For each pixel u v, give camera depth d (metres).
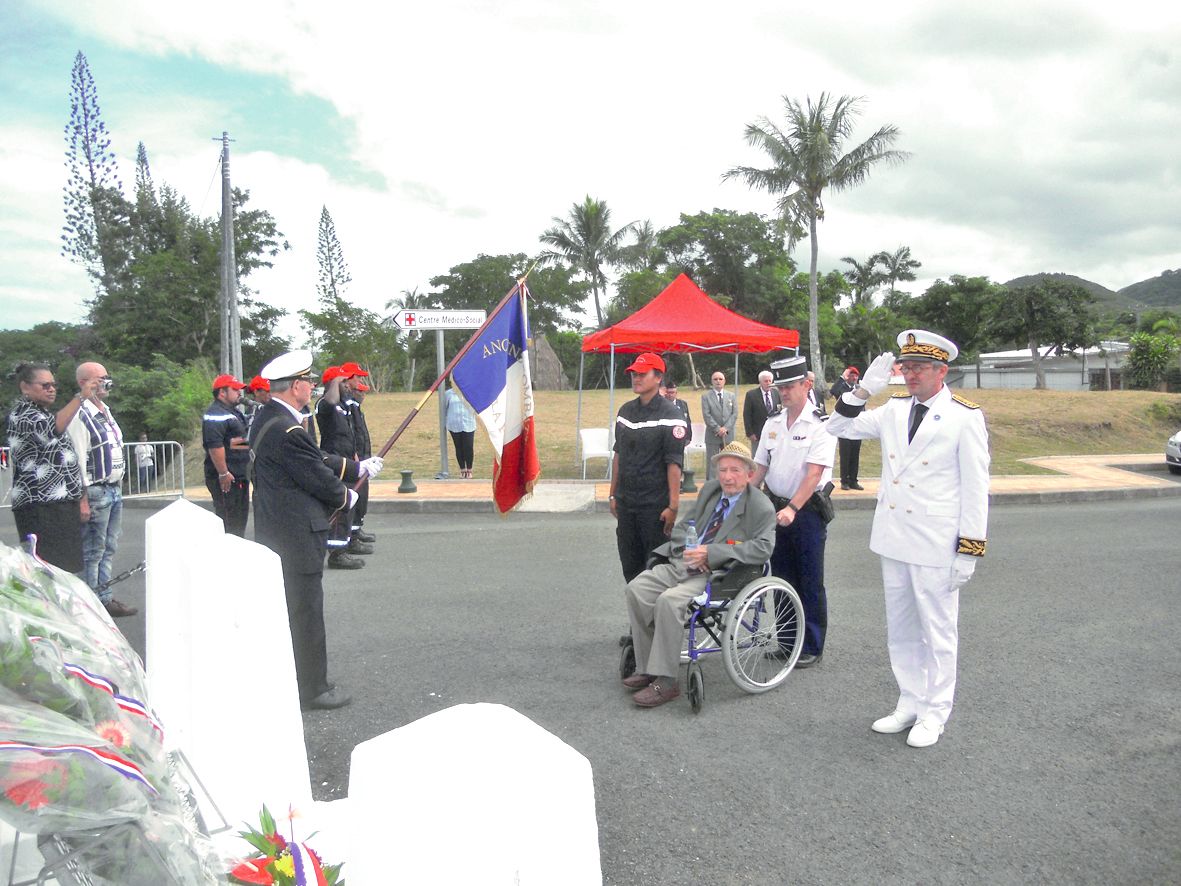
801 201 30.23
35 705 1.74
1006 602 7.24
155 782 1.95
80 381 6.54
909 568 4.59
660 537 5.94
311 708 5.06
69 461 5.95
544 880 1.63
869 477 15.12
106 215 41.28
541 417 22.25
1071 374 46.69
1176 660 5.79
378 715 4.96
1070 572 8.34
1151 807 3.86
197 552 3.20
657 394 5.98
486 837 1.60
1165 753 4.40
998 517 11.86
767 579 5.25
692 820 3.78
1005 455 18.83
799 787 4.07
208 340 35.50
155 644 3.24
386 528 11.01
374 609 7.12
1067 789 4.03
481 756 1.66
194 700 3.12
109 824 1.67
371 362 36.19
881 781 4.13
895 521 4.63
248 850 2.72
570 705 5.10
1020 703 5.07
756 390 12.26
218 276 35.38
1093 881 3.30
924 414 4.62
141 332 34.31
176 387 23.19
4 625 1.74
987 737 4.61
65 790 1.60
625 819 3.79
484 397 6.33
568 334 54.38
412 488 13.21
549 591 7.69
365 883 1.71
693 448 14.39
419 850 1.64
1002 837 3.62
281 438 4.96
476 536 10.36
